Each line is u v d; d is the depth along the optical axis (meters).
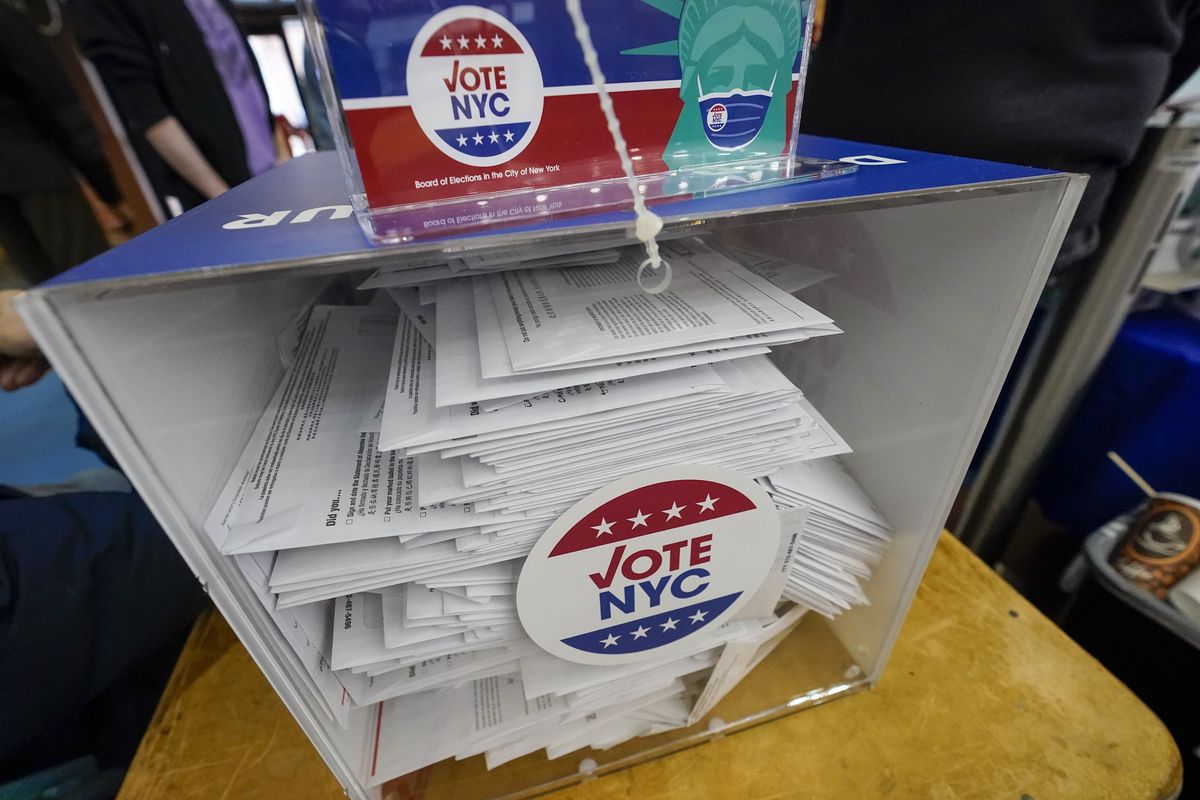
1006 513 0.93
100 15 0.76
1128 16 0.49
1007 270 0.35
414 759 0.43
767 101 0.33
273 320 0.48
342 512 0.33
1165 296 0.81
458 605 0.37
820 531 0.48
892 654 0.57
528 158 0.29
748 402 0.37
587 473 0.34
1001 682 0.54
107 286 0.21
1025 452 0.86
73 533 0.70
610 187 0.30
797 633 0.60
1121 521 0.76
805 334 0.35
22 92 0.70
